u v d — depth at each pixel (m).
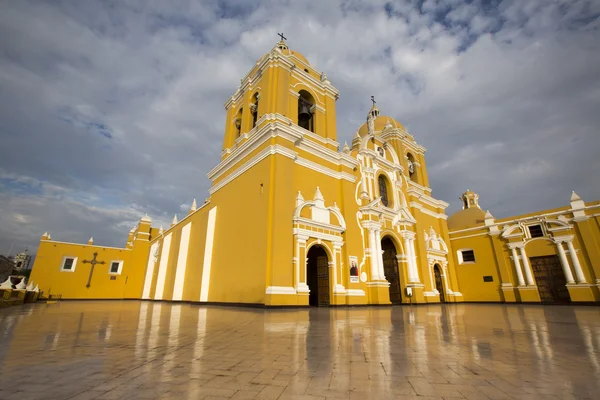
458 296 25.41
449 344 4.94
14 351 4.14
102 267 33.00
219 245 17.73
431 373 3.28
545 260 22.62
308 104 19.97
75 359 3.75
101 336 5.56
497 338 5.58
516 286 23.44
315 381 2.99
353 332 6.27
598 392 2.67
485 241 25.89
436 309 15.66
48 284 29.67
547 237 22.52
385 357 4.00
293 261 14.11
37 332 5.90
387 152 24.48
